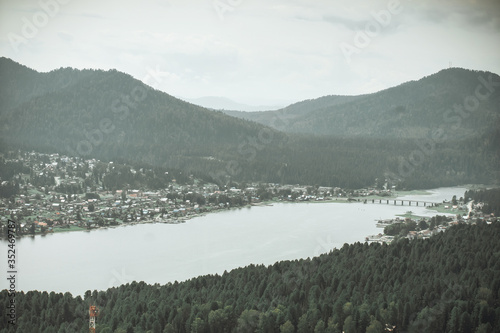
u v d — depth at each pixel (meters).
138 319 165.25
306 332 159.12
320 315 164.38
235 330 161.75
